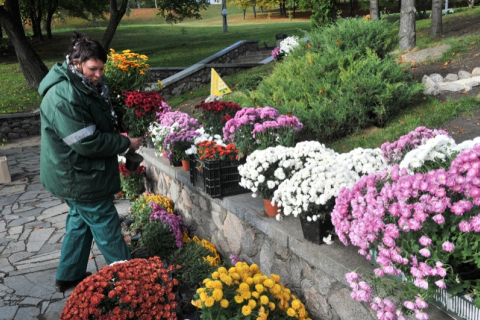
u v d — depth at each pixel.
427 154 2.15
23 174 8.56
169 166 5.21
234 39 25.45
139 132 4.86
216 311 2.55
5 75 19.56
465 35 9.48
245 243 3.60
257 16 52.19
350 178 2.65
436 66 7.43
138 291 2.59
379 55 6.47
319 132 5.33
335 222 2.24
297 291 2.90
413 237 1.85
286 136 3.84
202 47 23.20
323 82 5.87
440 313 1.95
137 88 6.68
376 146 4.81
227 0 48.06
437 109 5.31
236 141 3.95
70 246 3.47
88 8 30.00
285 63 6.96
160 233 4.22
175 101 12.76
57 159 3.09
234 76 13.90
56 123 2.96
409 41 9.27
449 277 1.73
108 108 3.30
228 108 5.03
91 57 2.95
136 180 6.32
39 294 3.60
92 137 3.01
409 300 1.85
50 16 30.25
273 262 3.18
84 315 2.39
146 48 24.89
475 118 4.91
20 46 16.39
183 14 24.20
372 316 2.23
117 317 2.42
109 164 3.29
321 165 2.79
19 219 5.80
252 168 3.13
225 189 3.84
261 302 2.43
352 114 5.38
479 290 1.71
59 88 2.98
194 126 5.20
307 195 2.56
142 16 56.09
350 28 6.47
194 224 4.76
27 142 12.48
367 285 1.95
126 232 4.68
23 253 4.62
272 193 3.16
